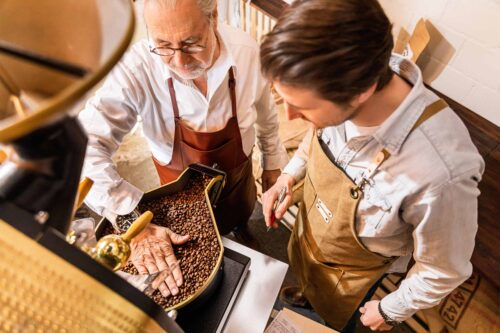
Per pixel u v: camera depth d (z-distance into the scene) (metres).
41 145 0.29
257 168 2.13
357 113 0.72
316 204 1.17
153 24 0.97
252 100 1.36
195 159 1.35
